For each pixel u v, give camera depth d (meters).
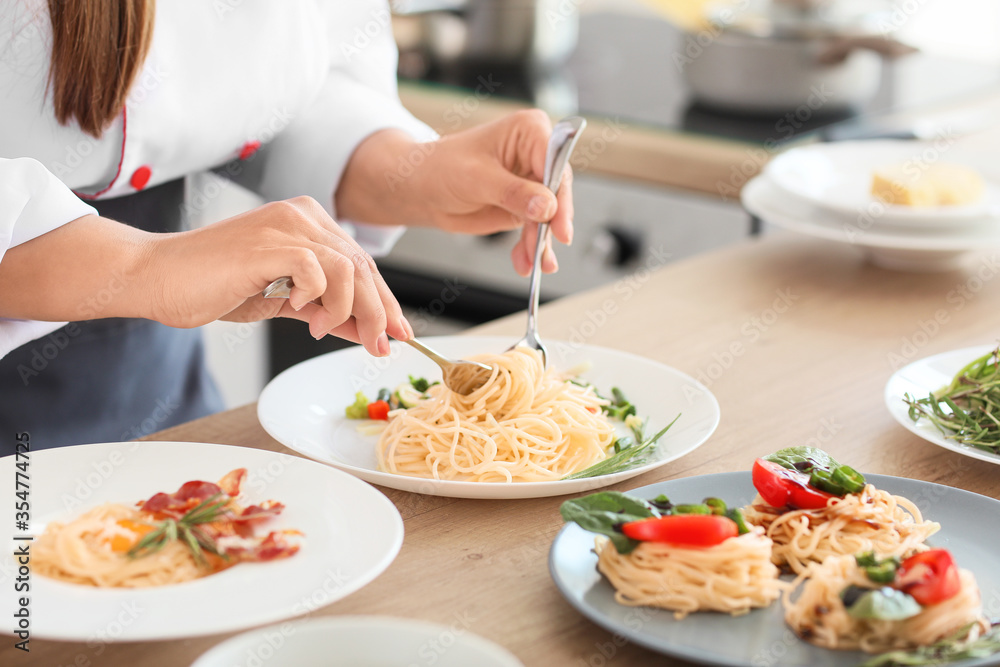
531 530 0.76
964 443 0.89
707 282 1.41
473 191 1.16
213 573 0.62
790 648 0.57
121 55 0.98
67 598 0.58
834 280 1.43
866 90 2.15
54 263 0.79
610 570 0.64
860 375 1.09
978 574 0.67
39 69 1.00
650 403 1.00
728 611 0.61
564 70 2.53
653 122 2.09
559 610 0.64
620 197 2.15
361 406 0.97
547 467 0.91
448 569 0.70
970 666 0.53
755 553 0.62
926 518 0.73
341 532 0.66
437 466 0.90
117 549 0.62
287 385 0.98
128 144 1.08
